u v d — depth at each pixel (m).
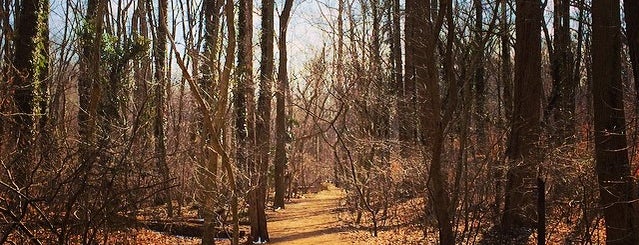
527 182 11.27
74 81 17.69
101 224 8.03
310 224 18.39
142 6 20.39
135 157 9.51
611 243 8.53
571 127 13.15
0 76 8.75
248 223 16.12
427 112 11.05
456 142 11.10
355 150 17.69
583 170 10.15
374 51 19.88
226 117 12.44
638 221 8.46
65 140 8.34
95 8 16.22
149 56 17.39
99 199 7.95
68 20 17.58
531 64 11.80
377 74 19.11
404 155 14.63
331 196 34.34
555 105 14.18
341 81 20.84
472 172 11.17
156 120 14.92
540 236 9.84
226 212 12.34
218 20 13.38
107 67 13.55
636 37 8.79
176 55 10.35
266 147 14.50
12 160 7.45
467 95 10.45
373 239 14.18
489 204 11.98
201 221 14.23
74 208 7.91
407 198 16.25
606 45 8.49
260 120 14.49
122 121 11.48
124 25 19.94
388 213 16.98
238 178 13.73
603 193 8.56
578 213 10.89
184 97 19.17
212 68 12.42
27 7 11.86
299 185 38.50
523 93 11.72
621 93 8.52
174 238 13.19
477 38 11.90
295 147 29.89
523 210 11.30
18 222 7.01
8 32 11.40
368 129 17.91
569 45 16.16
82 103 13.34
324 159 36.88
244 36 14.22
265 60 15.92
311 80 27.22
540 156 10.91
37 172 7.73
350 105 17.95
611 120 8.48
